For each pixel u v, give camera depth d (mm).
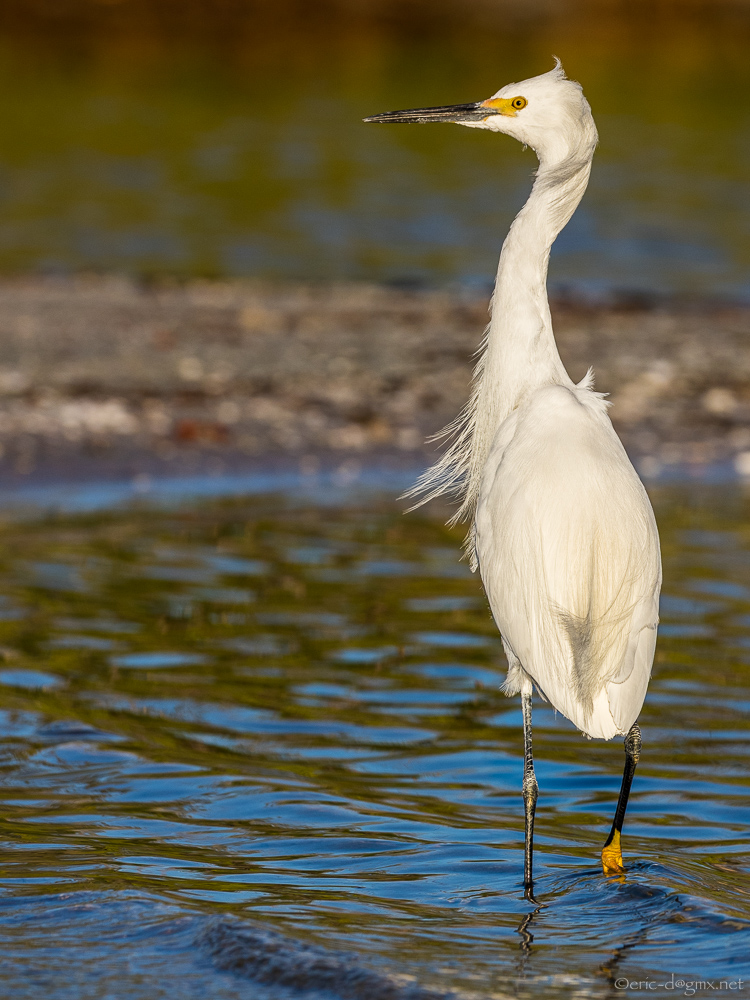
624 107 56406
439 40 72250
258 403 19406
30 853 7406
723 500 16281
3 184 37500
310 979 6051
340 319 24703
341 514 15539
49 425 17781
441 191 39031
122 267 28781
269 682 10289
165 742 9094
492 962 6281
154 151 43188
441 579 13117
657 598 7375
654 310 26281
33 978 6098
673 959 6348
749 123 53719
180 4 75250
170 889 7012
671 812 8227
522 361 8172
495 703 10078
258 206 36062
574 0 82625
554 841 7770
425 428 18859
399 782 8602
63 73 58219
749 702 9961
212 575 13000
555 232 8266
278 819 7961
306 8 77125
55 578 12695
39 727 9266
